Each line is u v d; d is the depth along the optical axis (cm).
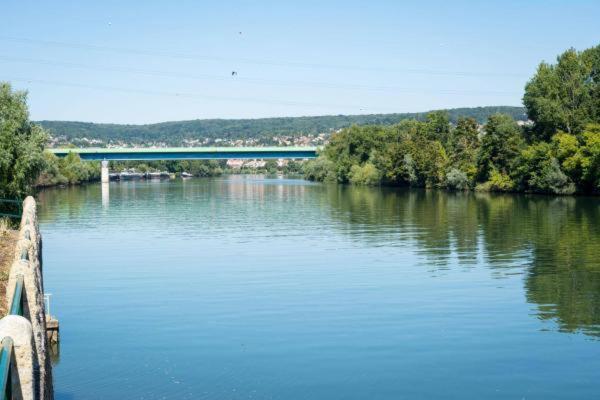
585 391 2431
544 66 11962
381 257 5203
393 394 2419
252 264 4947
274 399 2350
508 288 4019
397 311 3500
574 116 11456
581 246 5572
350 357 2784
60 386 2472
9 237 3256
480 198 11388
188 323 3297
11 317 1114
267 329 3180
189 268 4794
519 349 2881
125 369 2645
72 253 5550
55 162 15462
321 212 9194
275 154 19288
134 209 9900
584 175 10881
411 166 15225
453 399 2375
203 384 2492
